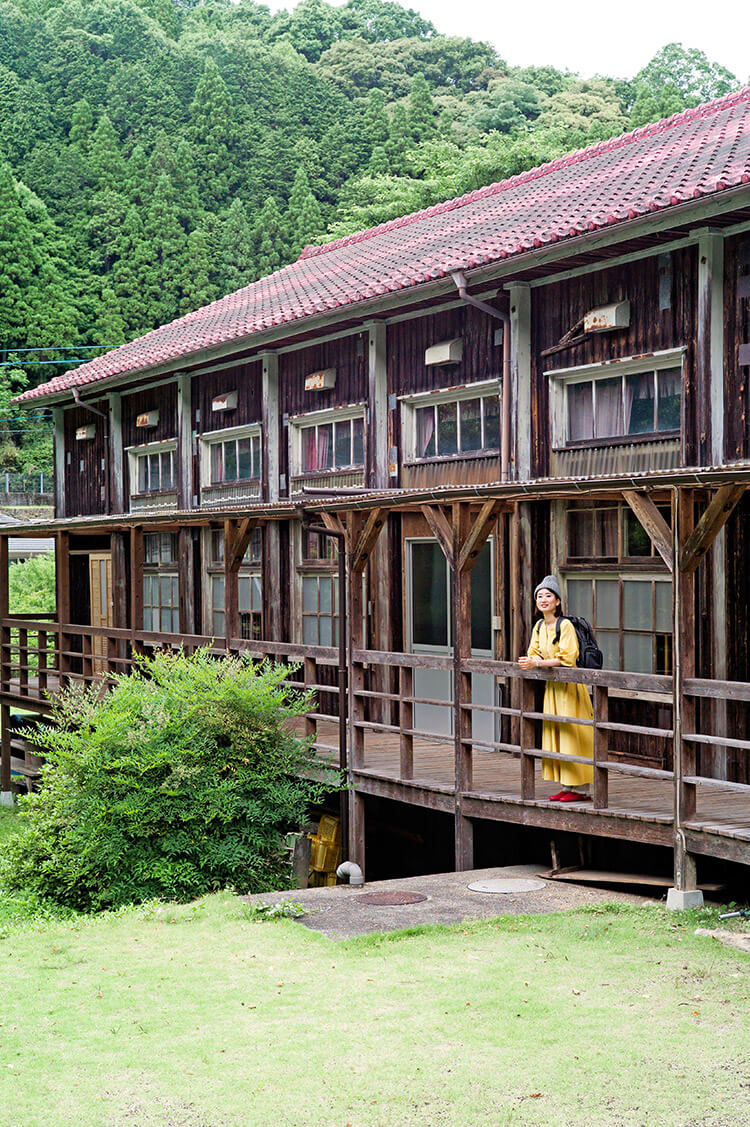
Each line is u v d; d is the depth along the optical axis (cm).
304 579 1369
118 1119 434
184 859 923
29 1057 500
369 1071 467
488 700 1099
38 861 950
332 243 1944
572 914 702
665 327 902
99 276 4741
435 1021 521
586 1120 419
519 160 3472
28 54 5631
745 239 838
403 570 1206
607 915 698
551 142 3603
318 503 1017
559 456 1008
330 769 1013
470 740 874
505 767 995
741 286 839
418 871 1067
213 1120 430
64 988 603
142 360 1578
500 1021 518
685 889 702
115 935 724
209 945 682
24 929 767
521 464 1033
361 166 5028
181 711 988
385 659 963
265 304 1557
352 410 1276
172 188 4759
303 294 1426
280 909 739
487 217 1301
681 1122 416
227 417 1520
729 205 796
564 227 904
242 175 5041
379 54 6047
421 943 656
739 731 836
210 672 1006
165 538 1698
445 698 1165
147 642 1321
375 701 1241
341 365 1298
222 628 1531
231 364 1502
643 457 927
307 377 1352
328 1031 515
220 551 1539
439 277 1027
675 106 4547
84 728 977
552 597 822
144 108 5291
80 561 2094
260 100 5284
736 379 845
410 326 1195
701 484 673
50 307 4594
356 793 998
